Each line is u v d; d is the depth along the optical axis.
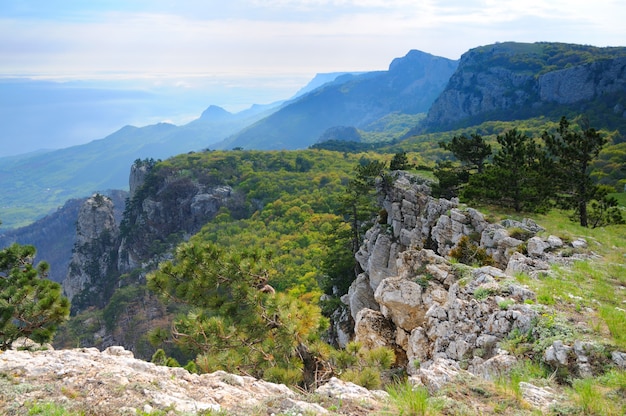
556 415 7.45
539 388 8.72
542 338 10.88
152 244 144.38
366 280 38.97
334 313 41.66
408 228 39.03
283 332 14.15
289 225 111.69
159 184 164.50
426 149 189.12
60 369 8.12
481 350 12.54
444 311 15.71
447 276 19.38
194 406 7.19
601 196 28.70
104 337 83.19
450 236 29.00
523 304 12.64
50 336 15.25
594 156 29.75
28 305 15.17
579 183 29.14
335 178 148.00
